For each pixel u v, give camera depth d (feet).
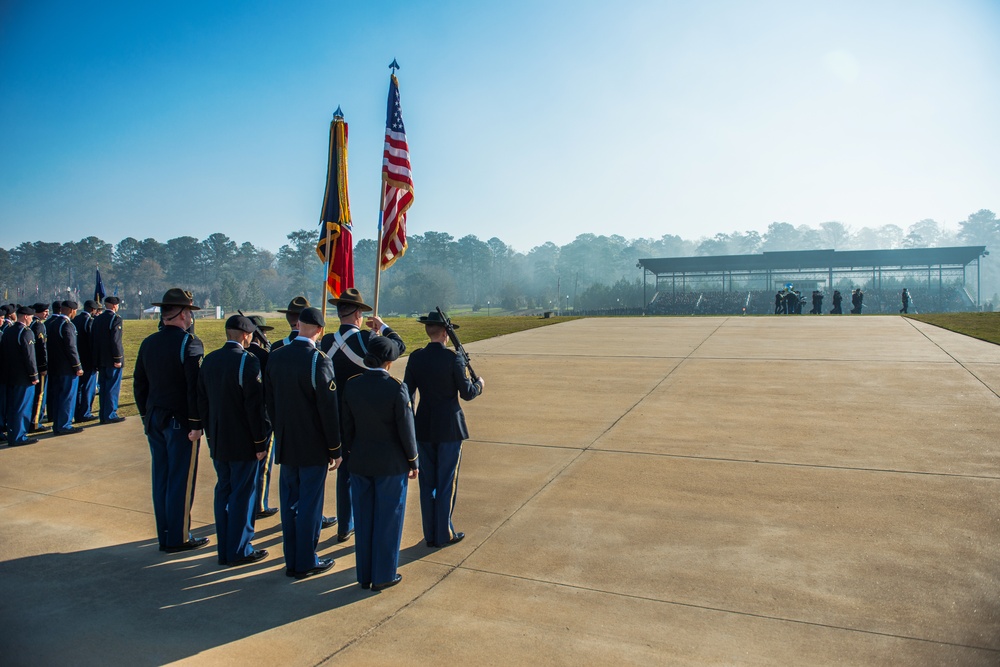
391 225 27.20
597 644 12.41
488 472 23.13
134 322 87.56
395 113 27.04
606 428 28.45
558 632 12.88
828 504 18.93
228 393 16.56
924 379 35.35
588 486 21.27
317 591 15.19
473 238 508.12
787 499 19.44
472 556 16.55
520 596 14.39
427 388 17.42
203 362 17.11
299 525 15.87
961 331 54.49
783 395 33.19
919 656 11.71
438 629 13.19
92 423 32.83
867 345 48.44
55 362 30.17
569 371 42.52
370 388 15.24
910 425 26.78
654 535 17.33
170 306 17.88
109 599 14.90
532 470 23.20
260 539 18.88
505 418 30.94
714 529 17.54
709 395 33.96
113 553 17.61
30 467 25.26
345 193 25.79
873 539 16.55
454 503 18.13
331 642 12.85
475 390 17.74
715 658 11.84
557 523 18.39
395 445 15.33
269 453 21.06
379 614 13.91
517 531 17.97
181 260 411.34
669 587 14.55
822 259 199.82
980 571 14.74
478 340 60.95
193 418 17.30
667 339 56.90
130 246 406.00
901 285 274.98
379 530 15.12
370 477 15.28
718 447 24.97
